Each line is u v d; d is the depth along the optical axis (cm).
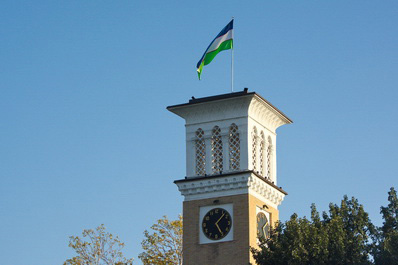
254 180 7856
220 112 8088
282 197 8350
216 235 7825
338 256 7281
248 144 7931
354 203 7694
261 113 8206
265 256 7381
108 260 10681
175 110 8200
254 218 7831
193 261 7838
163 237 10494
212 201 7912
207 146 8069
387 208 7844
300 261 7206
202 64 8294
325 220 7712
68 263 10569
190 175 8069
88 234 10712
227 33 8281
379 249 7525
